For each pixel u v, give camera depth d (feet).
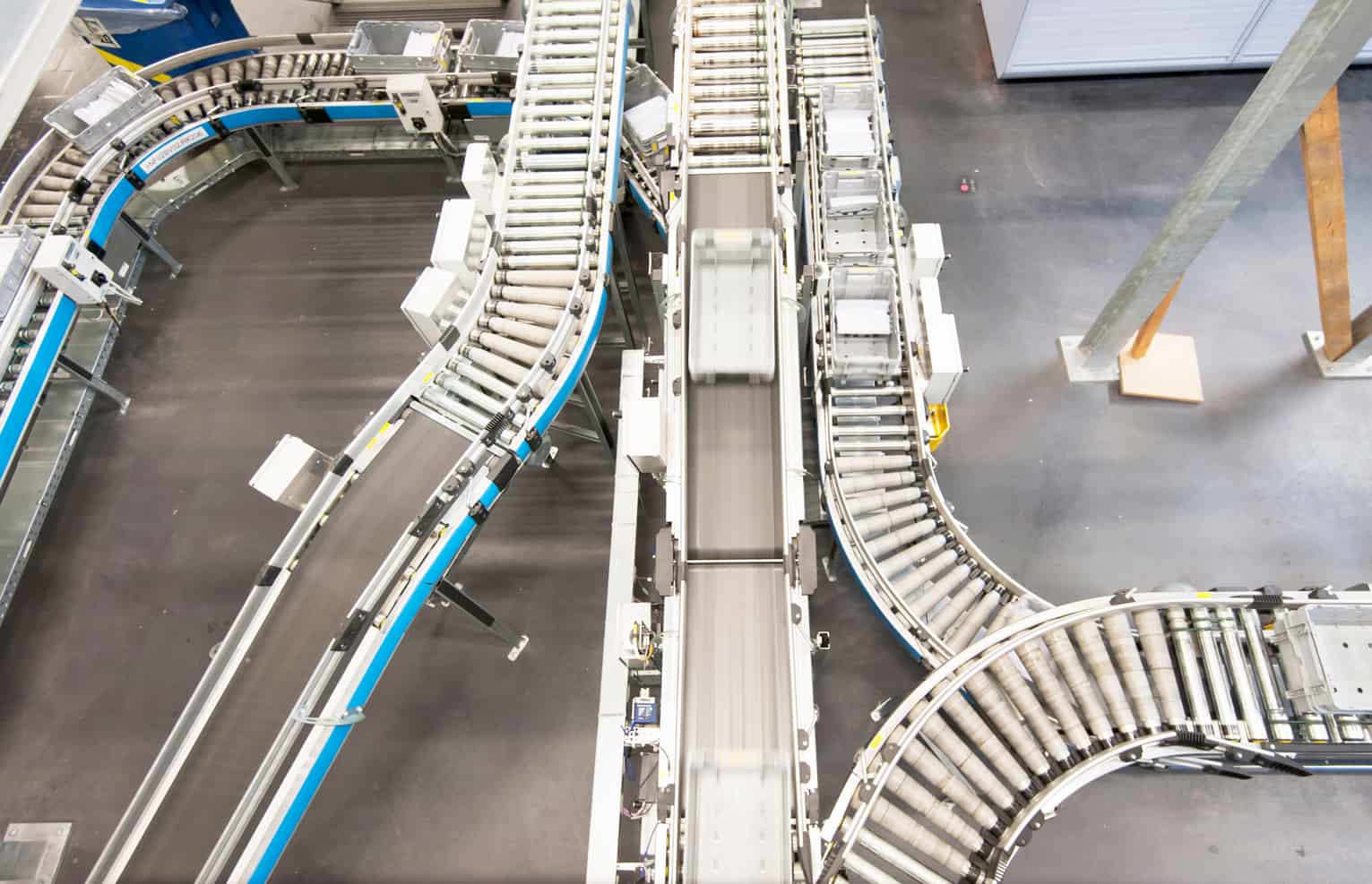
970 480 44.68
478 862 37.55
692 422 32.04
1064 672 31.24
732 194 37.40
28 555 45.09
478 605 37.86
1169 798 37.11
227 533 45.60
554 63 44.52
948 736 30.40
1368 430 44.47
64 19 27.63
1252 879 35.53
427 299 39.24
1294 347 47.03
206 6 55.98
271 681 32.35
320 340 51.21
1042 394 46.85
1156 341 46.96
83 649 42.93
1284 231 50.29
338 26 63.62
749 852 24.81
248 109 49.80
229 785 31.14
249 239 55.06
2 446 40.22
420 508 34.37
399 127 56.49
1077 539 42.93
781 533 30.32
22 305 42.19
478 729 40.22
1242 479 43.80
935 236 41.22
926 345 39.88
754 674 28.25
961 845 30.12
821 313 41.91
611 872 35.04
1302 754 29.22
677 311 34.04
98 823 38.99
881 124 45.27
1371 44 53.31
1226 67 56.08
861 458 38.88
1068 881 35.83
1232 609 31.63
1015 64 55.83
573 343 38.42
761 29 42.70
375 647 31.71
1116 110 56.08
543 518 44.98
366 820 38.58
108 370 50.52
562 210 41.88
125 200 47.47
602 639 41.91
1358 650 29.35
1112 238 51.39
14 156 58.44
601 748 37.40
